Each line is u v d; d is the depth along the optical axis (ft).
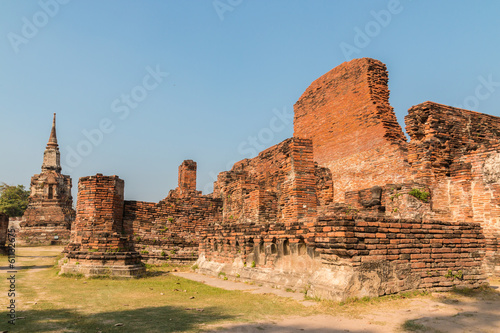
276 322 23.40
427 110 60.23
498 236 50.55
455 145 60.59
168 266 66.03
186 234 74.43
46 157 208.44
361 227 30.25
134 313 25.90
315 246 34.88
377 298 28.91
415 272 31.86
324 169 81.41
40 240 172.14
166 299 31.73
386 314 25.00
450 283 33.27
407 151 67.46
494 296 31.63
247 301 30.60
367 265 29.53
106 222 54.54
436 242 33.60
